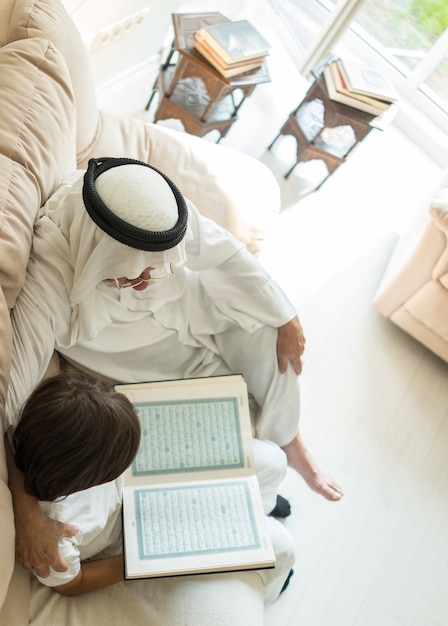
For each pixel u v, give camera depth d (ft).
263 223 4.56
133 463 3.24
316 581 4.61
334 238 7.13
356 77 6.23
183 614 2.91
